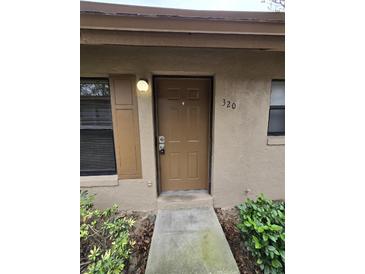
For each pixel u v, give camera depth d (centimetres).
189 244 197
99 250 149
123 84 234
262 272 169
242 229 182
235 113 254
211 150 275
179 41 170
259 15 154
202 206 271
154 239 205
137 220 249
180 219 242
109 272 127
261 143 267
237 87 248
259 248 160
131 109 242
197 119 275
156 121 268
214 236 209
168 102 267
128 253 159
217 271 164
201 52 233
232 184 274
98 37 162
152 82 248
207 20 152
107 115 245
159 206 265
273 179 279
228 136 260
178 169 287
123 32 162
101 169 258
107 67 227
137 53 227
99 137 250
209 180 286
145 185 262
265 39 174
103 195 258
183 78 261
